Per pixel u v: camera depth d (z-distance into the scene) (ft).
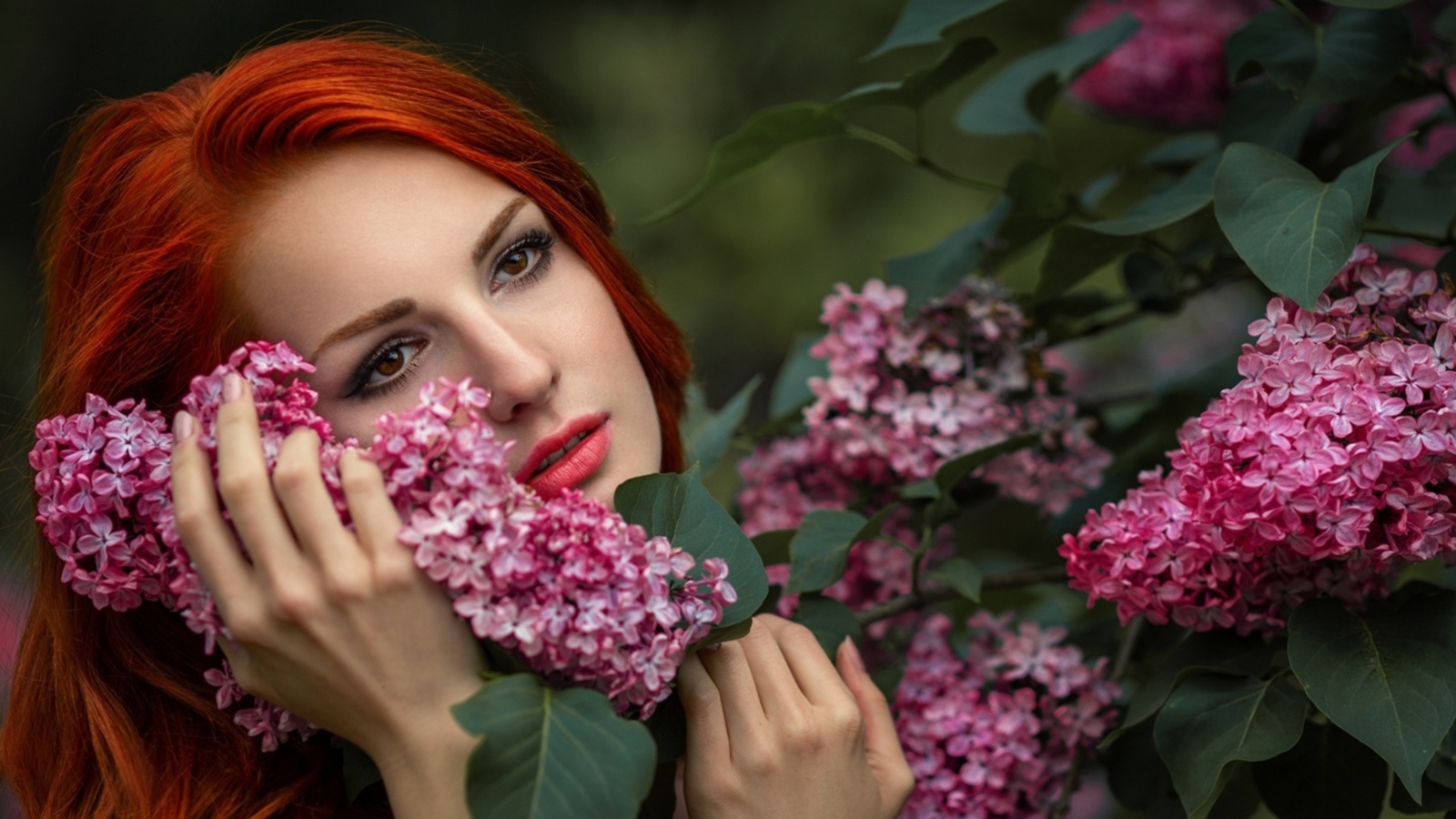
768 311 16.25
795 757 3.86
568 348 4.01
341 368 3.78
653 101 17.49
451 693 3.37
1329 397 3.49
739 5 17.87
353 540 3.34
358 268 3.73
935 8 5.00
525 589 3.23
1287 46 4.45
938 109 15.62
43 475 3.57
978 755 4.46
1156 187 6.19
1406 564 3.82
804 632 4.20
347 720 3.42
